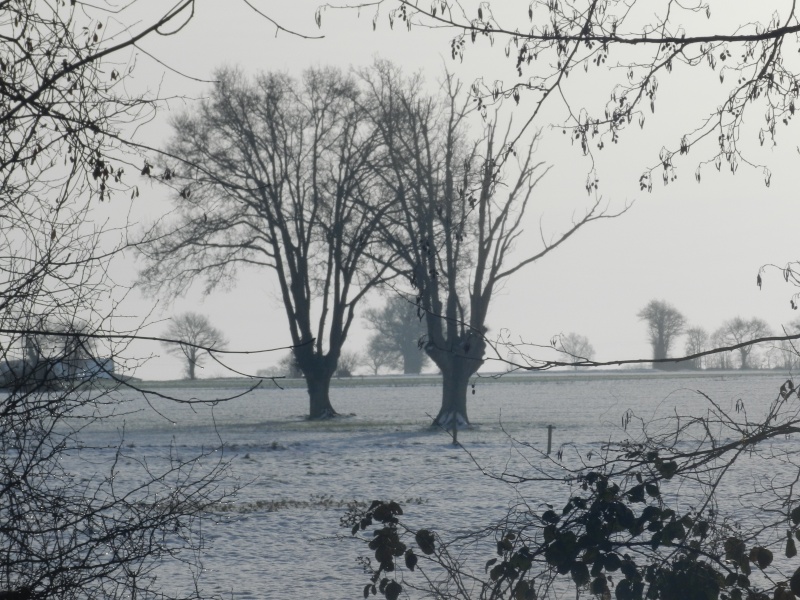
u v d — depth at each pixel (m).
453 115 71.06
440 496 36.75
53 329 10.78
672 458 11.73
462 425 79.31
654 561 12.03
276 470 46.84
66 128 9.84
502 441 63.50
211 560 25.28
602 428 73.19
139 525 11.09
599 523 11.54
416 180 76.56
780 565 21.11
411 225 77.12
